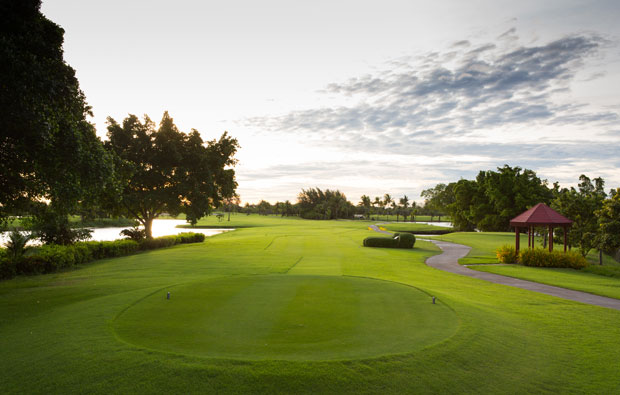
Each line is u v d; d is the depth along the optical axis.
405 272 17.31
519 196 57.25
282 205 158.75
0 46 9.35
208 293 9.43
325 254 25.20
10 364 5.22
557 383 5.16
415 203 186.38
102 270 17.73
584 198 27.02
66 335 6.23
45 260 17.38
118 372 4.86
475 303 9.59
